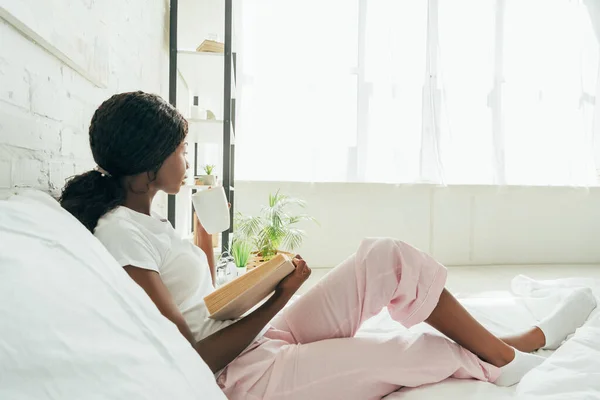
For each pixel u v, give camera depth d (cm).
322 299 92
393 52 326
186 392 41
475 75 338
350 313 91
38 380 29
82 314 37
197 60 218
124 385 34
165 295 69
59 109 90
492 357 90
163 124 78
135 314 44
